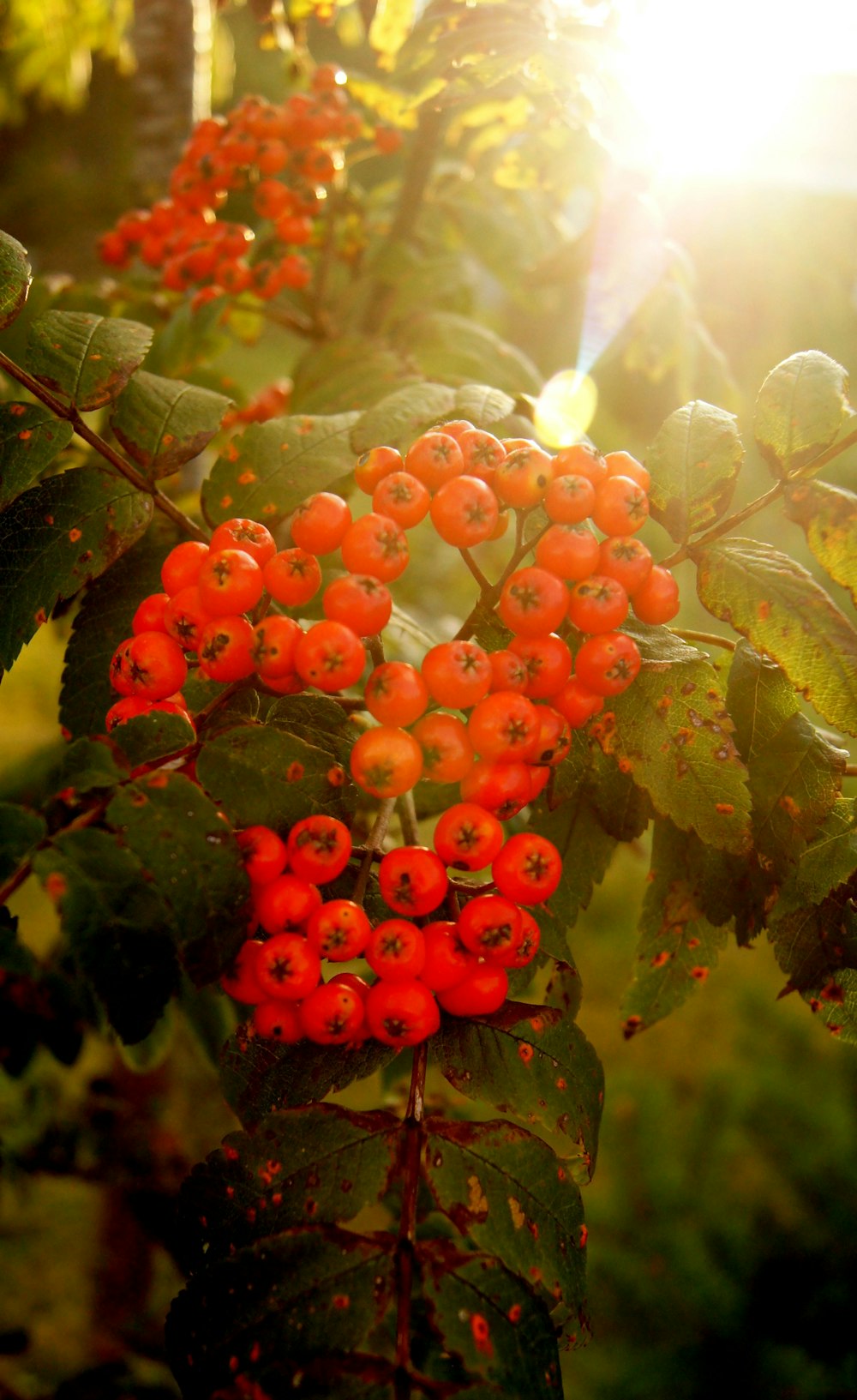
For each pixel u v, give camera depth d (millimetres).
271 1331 319
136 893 316
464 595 794
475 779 328
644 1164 1085
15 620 344
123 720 334
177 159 627
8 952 319
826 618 333
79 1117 625
